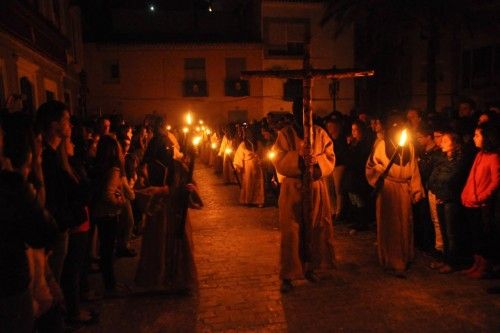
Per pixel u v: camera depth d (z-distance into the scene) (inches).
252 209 396.5
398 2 624.1
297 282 215.0
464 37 880.3
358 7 741.3
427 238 253.9
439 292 198.8
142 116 1120.2
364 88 1120.8
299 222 207.2
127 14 1177.4
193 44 1107.3
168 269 198.2
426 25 653.3
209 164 789.2
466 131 242.5
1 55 328.8
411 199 223.6
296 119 209.6
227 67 1129.4
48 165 141.3
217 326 173.0
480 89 856.9
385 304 188.4
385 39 716.7
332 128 329.4
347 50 1124.5
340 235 297.3
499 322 170.2
